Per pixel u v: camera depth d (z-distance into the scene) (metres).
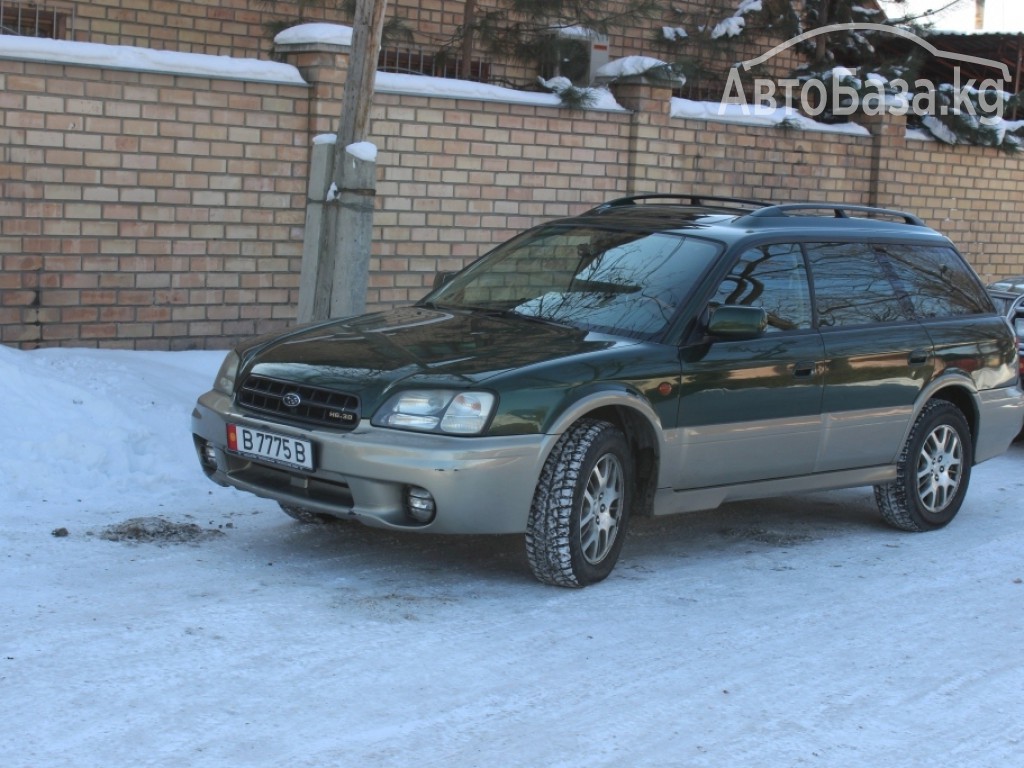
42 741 4.11
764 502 8.41
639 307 6.58
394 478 5.58
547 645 5.33
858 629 5.82
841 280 7.26
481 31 13.52
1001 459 10.41
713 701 4.85
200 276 10.70
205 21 12.90
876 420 7.27
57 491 7.07
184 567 6.02
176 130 10.40
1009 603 6.37
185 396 8.97
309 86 11.05
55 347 10.00
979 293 8.17
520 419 5.73
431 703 4.64
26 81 9.65
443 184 12.15
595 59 14.85
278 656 4.98
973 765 4.41
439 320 6.68
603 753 4.32
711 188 14.31
